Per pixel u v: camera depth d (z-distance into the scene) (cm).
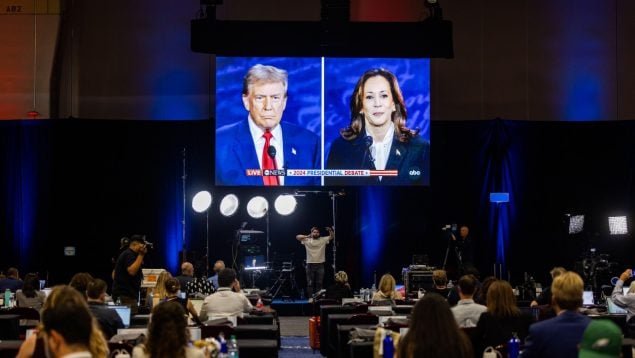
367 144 2244
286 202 2238
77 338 455
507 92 2475
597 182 2359
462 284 985
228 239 2430
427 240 2397
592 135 2362
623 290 1404
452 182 2384
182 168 2386
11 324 1169
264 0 2461
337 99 2247
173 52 2467
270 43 2062
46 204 2341
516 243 2370
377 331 862
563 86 2472
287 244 2456
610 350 455
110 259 2358
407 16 2461
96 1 2467
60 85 2447
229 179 2236
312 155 2242
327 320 1545
